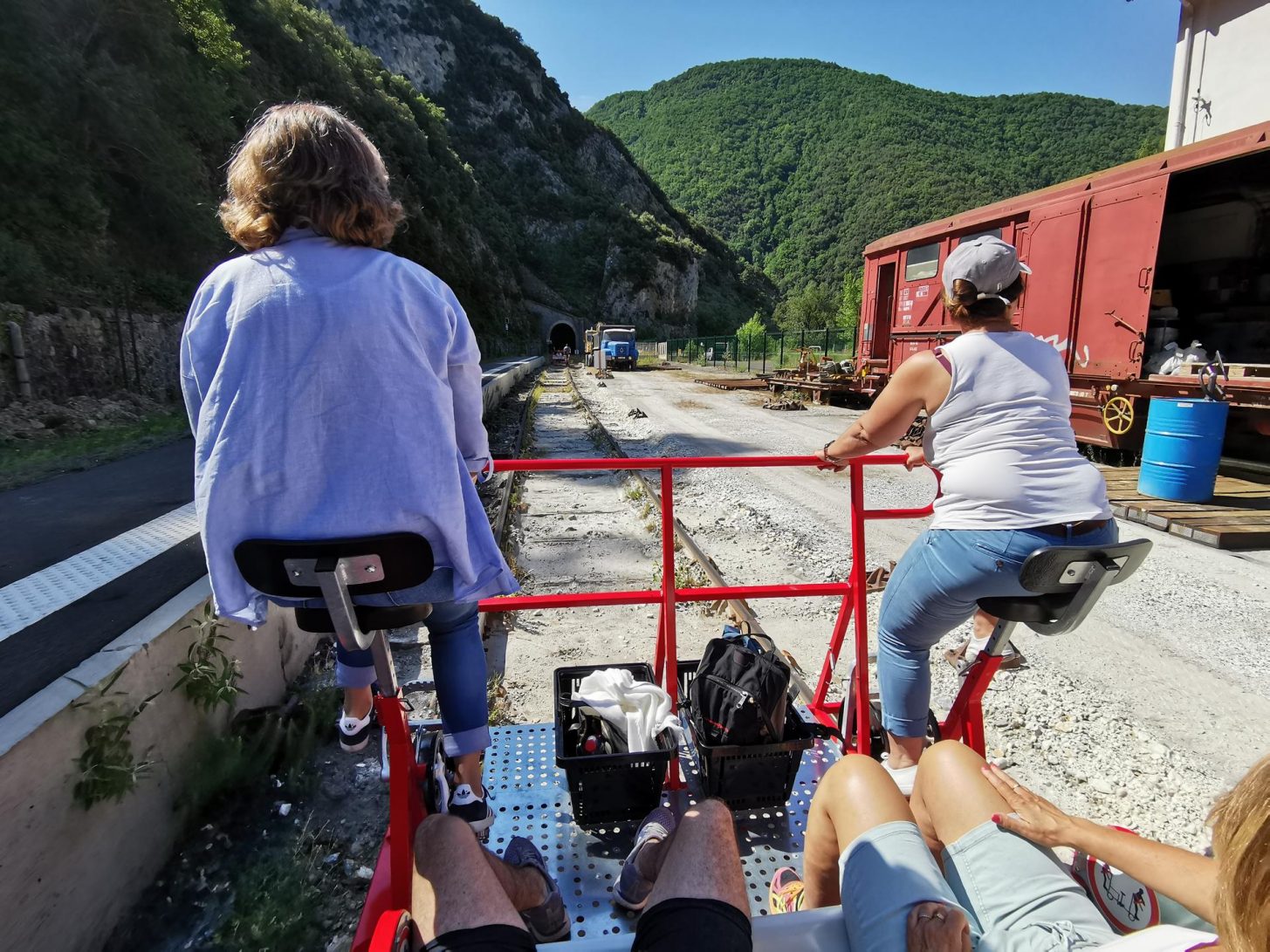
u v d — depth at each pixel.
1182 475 8.11
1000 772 1.80
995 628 2.29
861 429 2.45
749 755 2.52
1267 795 0.94
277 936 2.53
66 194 15.06
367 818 3.15
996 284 2.26
